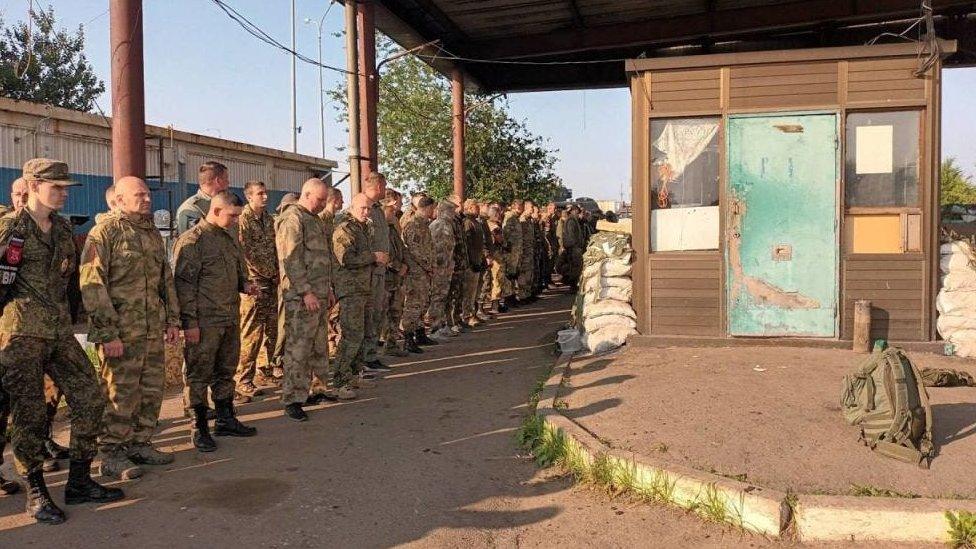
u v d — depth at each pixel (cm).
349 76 1107
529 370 787
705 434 489
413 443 556
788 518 384
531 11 1372
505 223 1333
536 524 412
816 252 766
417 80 2302
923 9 749
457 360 866
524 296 1448
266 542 390
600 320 807
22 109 1652
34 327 411
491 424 599
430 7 1329
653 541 388
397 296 898
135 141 677
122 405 486
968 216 1866
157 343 514
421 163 2286
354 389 711
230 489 467
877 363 469
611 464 456
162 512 430
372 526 411
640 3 1355
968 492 396
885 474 420
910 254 751
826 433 486
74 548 382
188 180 2173
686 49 1544
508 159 2334
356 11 1104
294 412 622
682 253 798
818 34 1455
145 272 493
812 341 764
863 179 761
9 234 404
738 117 776
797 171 767
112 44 673
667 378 645
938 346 732
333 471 498
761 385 609
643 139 803
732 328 784
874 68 750
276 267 734
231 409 586
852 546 373
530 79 1767
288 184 2805
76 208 1789
